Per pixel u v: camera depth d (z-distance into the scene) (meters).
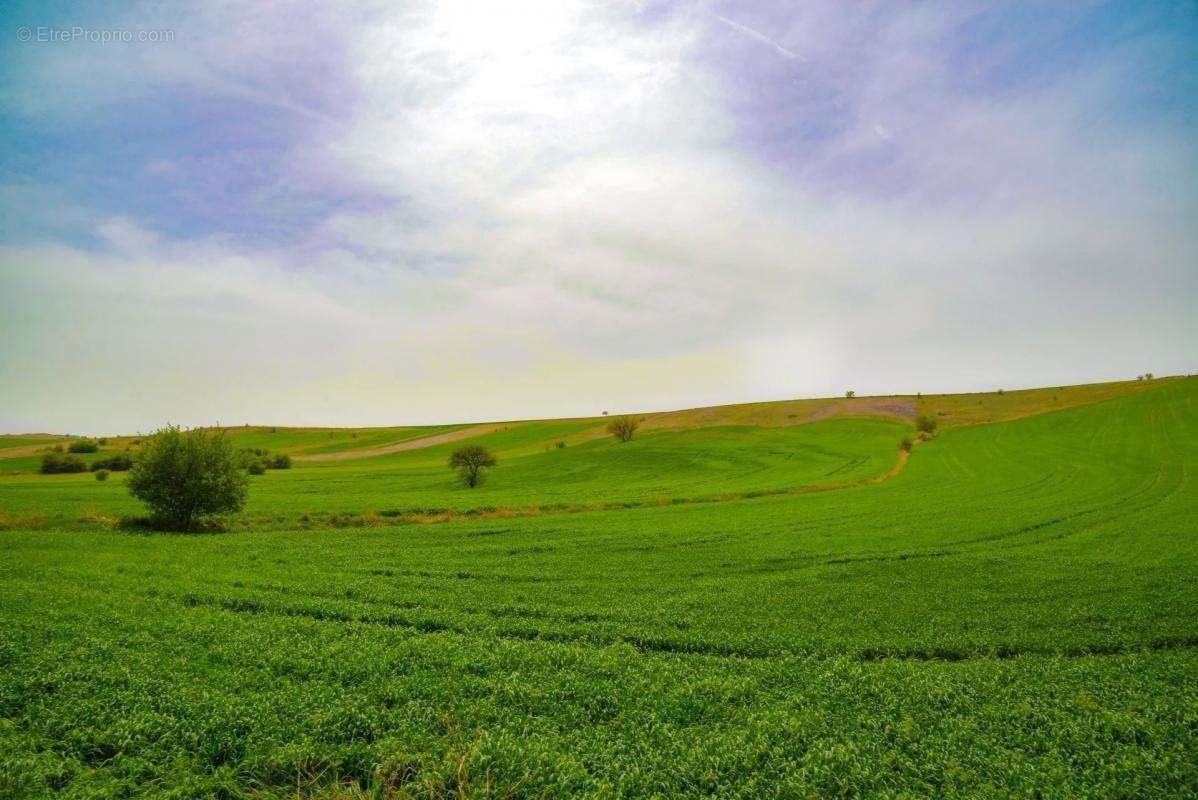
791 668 17.17
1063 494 58.50
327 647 18.20
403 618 22.23
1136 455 85.56
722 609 23.86
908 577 29.19
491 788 11.25
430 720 13.78
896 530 42.28
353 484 85.88
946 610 23.47
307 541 40.16
